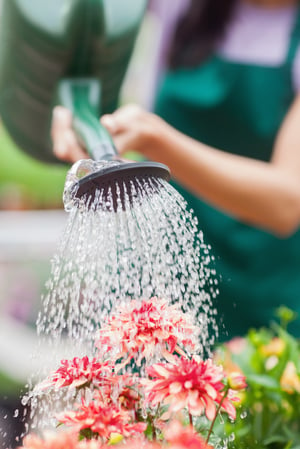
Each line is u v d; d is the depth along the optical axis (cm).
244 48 162
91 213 76
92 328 72
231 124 163
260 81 159
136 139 116
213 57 166
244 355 102
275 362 102
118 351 68
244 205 134
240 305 158
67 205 77
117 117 114
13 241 275
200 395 60
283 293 157
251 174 131
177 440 52
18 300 269
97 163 78
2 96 123
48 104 117
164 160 125
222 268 159
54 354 71
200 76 166
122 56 118
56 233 286
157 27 177
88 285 74
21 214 322
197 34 165
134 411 70
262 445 82
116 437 66
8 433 80
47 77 112
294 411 89
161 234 77
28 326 256
